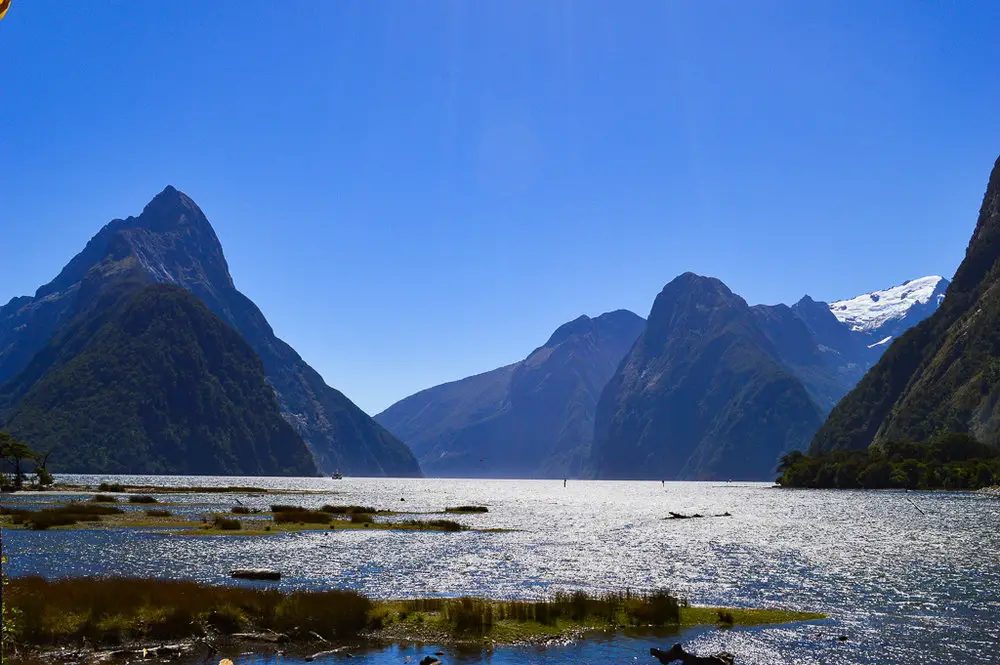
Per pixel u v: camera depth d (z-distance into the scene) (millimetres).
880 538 75188
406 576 47688
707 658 27250
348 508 115188
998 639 31281
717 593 42344
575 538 75000
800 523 96188
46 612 29516
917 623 34219
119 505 118438
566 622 33188
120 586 33750
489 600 37594
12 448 171125
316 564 52812
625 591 42375
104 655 26781
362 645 29281
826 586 44719
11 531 73125
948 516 107938
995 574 49719
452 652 28531
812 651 29328
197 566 50625
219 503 129750
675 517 109062
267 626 30656
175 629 29562
